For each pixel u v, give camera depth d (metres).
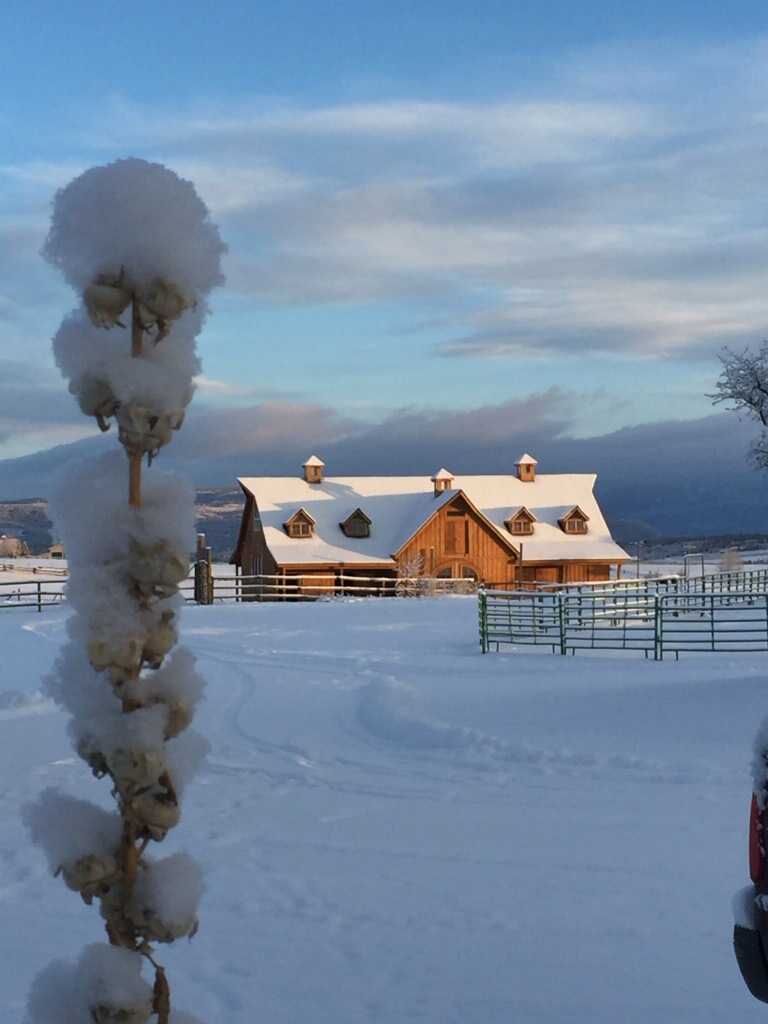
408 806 9.46
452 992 5.28
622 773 10.61
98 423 1.48
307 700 16.20
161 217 1.42
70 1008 1.47
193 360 1.50
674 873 7.30
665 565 73.44
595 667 19.34
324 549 52.81
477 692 16.31
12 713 14.78
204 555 39.91
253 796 9.92
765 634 26.31
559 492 59.09
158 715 1.48
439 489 55.53
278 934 6.14
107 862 1.47
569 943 5.98
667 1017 4.98
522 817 8.98
